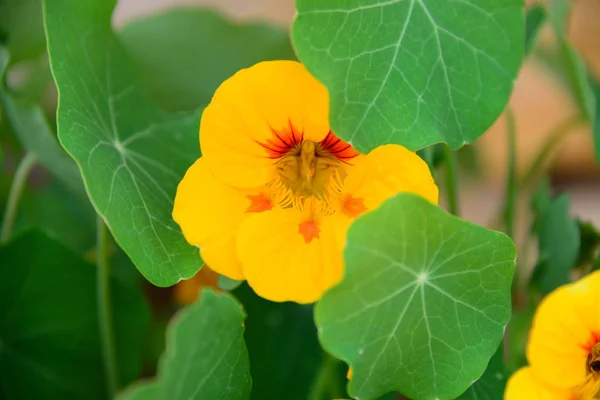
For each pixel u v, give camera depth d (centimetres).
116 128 30
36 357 34
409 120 28
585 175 60
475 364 28
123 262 41
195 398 28
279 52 40
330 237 29
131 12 54
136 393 25
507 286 28
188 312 26
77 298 34
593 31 56
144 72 39
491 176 59
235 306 27
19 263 33
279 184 29
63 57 28
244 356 28
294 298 28
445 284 28
